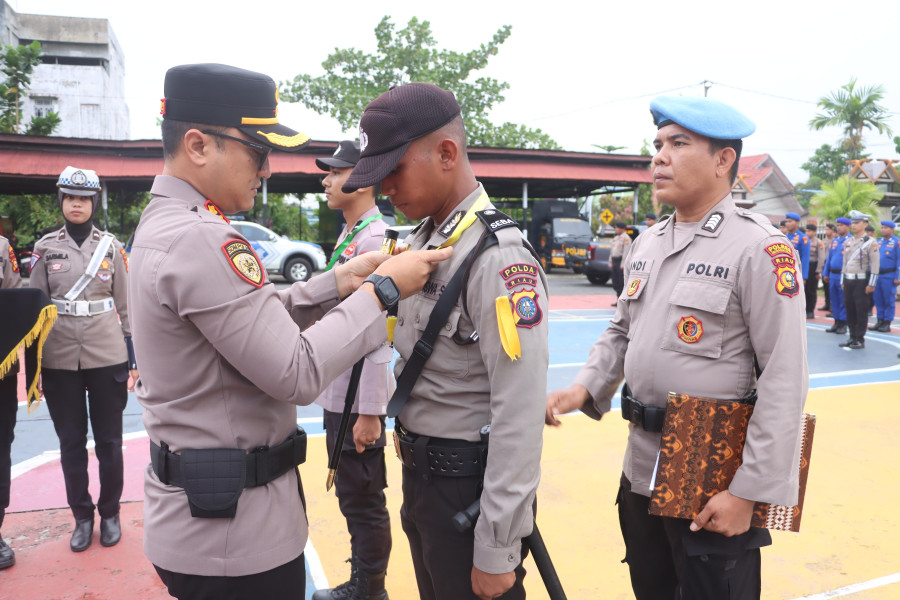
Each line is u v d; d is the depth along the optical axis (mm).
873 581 2664
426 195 1503
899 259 9945
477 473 1500
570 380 6312
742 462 1540
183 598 1395
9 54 19672
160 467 1371
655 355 1709
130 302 1391
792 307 1521
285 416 1442
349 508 2449
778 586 2625
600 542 3012
